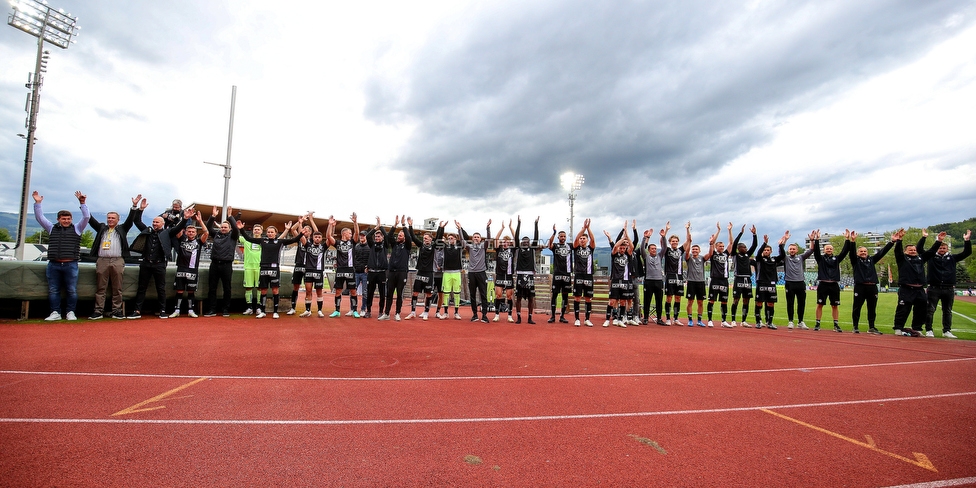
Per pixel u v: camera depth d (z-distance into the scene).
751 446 2.86
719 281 11.35
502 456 2.60
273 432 2.86
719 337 8.59
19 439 2.61
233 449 2.58
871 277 10.21
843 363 5.82
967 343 8.38
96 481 2.15
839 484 2.35
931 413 3.65
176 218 9.90
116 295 8.14
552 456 2.62
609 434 3.00
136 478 2.20
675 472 2.45
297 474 2.30
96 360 4.73
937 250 9.83
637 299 12.07
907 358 6.31
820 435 3.09
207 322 8.28
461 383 4.23
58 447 2.52
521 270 10.57
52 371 4.20
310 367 4.74
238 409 3.28
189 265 8.92
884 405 3.86
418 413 3.32
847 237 10.59
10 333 6.25
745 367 5.38
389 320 9.82
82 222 7.89
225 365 4.71
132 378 4.05
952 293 9.62
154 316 8.79
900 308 9.96
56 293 7.63
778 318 14.91
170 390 3.71
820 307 10.91
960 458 2.73
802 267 11.28
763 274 11.25
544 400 3.74
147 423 2.95
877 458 2.71
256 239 9.41
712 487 2.29
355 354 5.55
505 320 11.28
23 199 15.13
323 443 2.71
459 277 10.55
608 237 11.09
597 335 8.38
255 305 9.88
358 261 10.51
